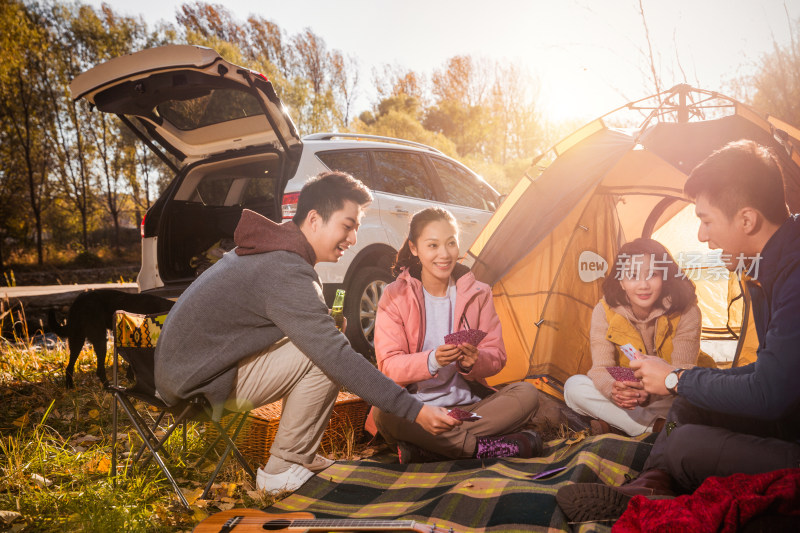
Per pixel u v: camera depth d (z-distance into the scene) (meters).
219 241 5.41
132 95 4.09
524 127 38.38
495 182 30.38
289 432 2.54
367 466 2.68
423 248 2.88
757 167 1.88
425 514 2.13
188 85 3.95
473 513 2.09
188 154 4.98
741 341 2.76
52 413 3.88
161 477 2.73
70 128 20.70
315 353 2.31
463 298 2.97
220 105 4.41
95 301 4.30
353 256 4.84
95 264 20.73
